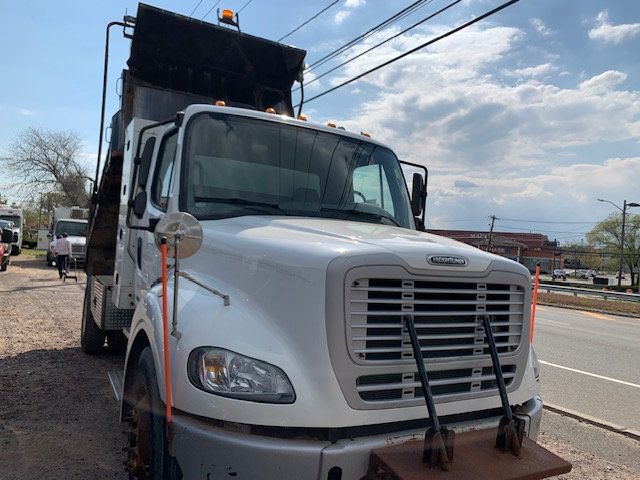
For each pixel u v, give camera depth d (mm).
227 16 7766
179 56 7414
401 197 5156
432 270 3053
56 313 11242
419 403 3000
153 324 3297
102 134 7391
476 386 3285
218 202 4016
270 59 7875
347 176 4715
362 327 2871
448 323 3156
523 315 3521
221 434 2699
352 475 2723
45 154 53906
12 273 20594
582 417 6242
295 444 2668
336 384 2787
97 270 7602
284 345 2873
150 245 4426
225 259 3379
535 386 3664
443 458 2740
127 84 7215
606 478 4609
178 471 2795
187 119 4219
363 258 2881
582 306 25109
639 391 7781
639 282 55281
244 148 4328
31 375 6484
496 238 87125
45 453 4395
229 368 2760
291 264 2975
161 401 3059
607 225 82375
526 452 3041
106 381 6379
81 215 27484
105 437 4766
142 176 4480
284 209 4215
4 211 35156
